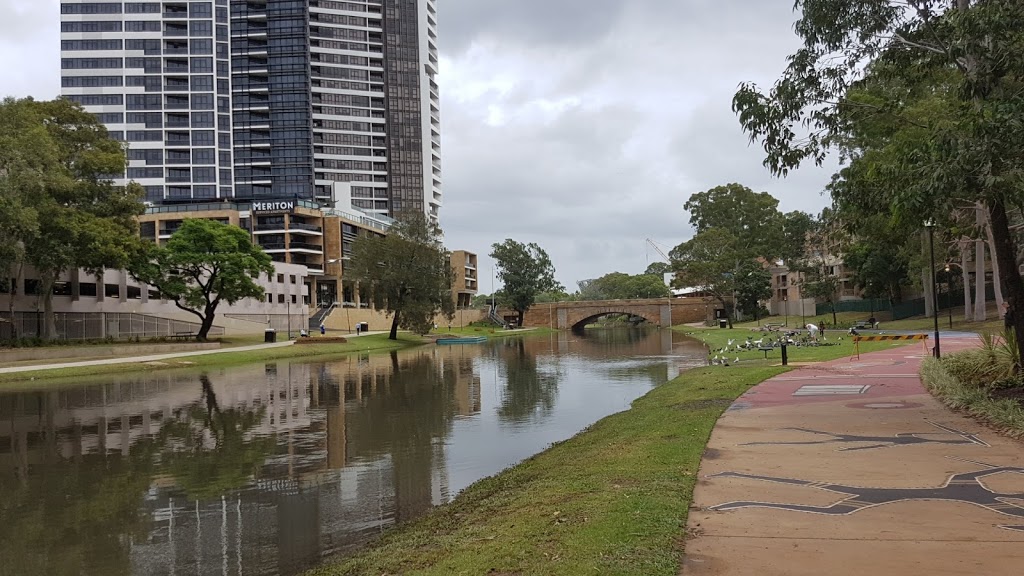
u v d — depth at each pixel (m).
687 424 12.89
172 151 125.00
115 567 8.42
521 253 122.19
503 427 18.12
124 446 16.20
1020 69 11.03
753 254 93.00
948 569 5.09
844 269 90.44
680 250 89.25
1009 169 10.60
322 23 147.25
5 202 34.94
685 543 5.89
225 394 26.84
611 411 20.44
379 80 154.00
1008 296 13.77
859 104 13.68
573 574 5.27
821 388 17.67
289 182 131.62
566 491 8.52
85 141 47.91
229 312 75.56
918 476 8.02
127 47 124.00
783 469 8.64
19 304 51.66
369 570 6.87
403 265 71.69
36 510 10.89
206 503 11.17
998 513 6.48
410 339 78.44
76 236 42.19
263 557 8.64
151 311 66.12
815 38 13.31
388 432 17.66
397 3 159.00
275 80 132.62
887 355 28.91
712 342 52.44
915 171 11.39
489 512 8.67
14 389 29.39
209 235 55.62
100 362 40.59
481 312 135.62
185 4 126.06
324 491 11.81
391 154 156.25
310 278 104.12
